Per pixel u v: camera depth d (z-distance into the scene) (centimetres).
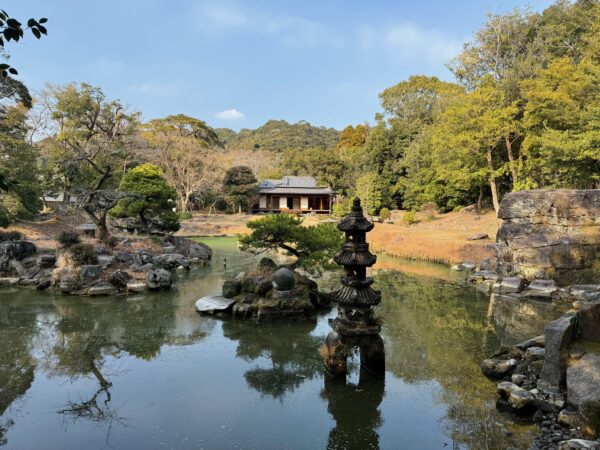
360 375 904
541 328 1219
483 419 707
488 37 3372
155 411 756
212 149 5909
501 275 1848
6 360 991
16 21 340
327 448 641
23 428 698
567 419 649
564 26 3167
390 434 678
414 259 2639
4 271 1795
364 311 861
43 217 3192
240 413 749
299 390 841
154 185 2633
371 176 4250
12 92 2250
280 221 1434
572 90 2266
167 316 1352
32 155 2722
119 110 3678
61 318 1323
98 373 921
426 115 5047
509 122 2748
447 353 1027
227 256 2812
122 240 2411
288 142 9594
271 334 1184
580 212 1692
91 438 667
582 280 1636
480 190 3500
